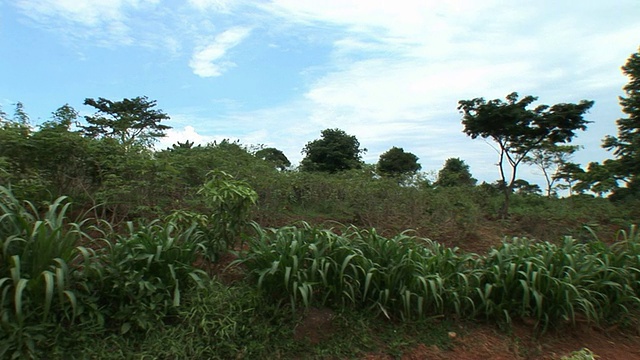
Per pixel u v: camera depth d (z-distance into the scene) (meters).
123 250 3.39
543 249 4.72
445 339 3.96
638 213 9.46
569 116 10.45
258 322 3.50
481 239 7.22
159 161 5.09
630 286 4.80
